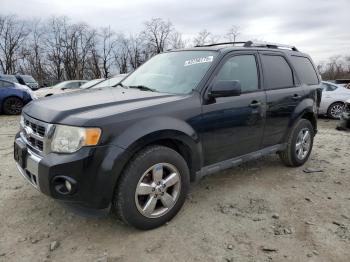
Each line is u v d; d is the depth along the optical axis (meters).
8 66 49.22
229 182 4.41
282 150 4.80
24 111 3.49
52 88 15.37
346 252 2.86
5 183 4.29
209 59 3.84
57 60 49.62
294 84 4.83
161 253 2.84
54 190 2.79
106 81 9.24
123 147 2.83
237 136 3.88
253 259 2.76
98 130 2.77
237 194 4.02
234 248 2.91
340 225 3.30
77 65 49.59
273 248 2.90
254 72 4.24
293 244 2.97
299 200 3.88
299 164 5.05
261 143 4.32
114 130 2.83
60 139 2.81
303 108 4.81
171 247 2.92
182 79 3.78
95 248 2.91
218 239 3.04
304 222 3.36
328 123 10.59
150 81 4.07
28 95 12.84
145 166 3.00
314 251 2.87
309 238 3.07
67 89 14.79
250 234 3.13
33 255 2.81
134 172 2.95
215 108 3.57
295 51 5.21
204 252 2.85
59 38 49.38
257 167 5.04
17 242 2.99
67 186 2.78
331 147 6.41
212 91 3.47
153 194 3.12
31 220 3.36
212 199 3.87
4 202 3.74
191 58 4.03
